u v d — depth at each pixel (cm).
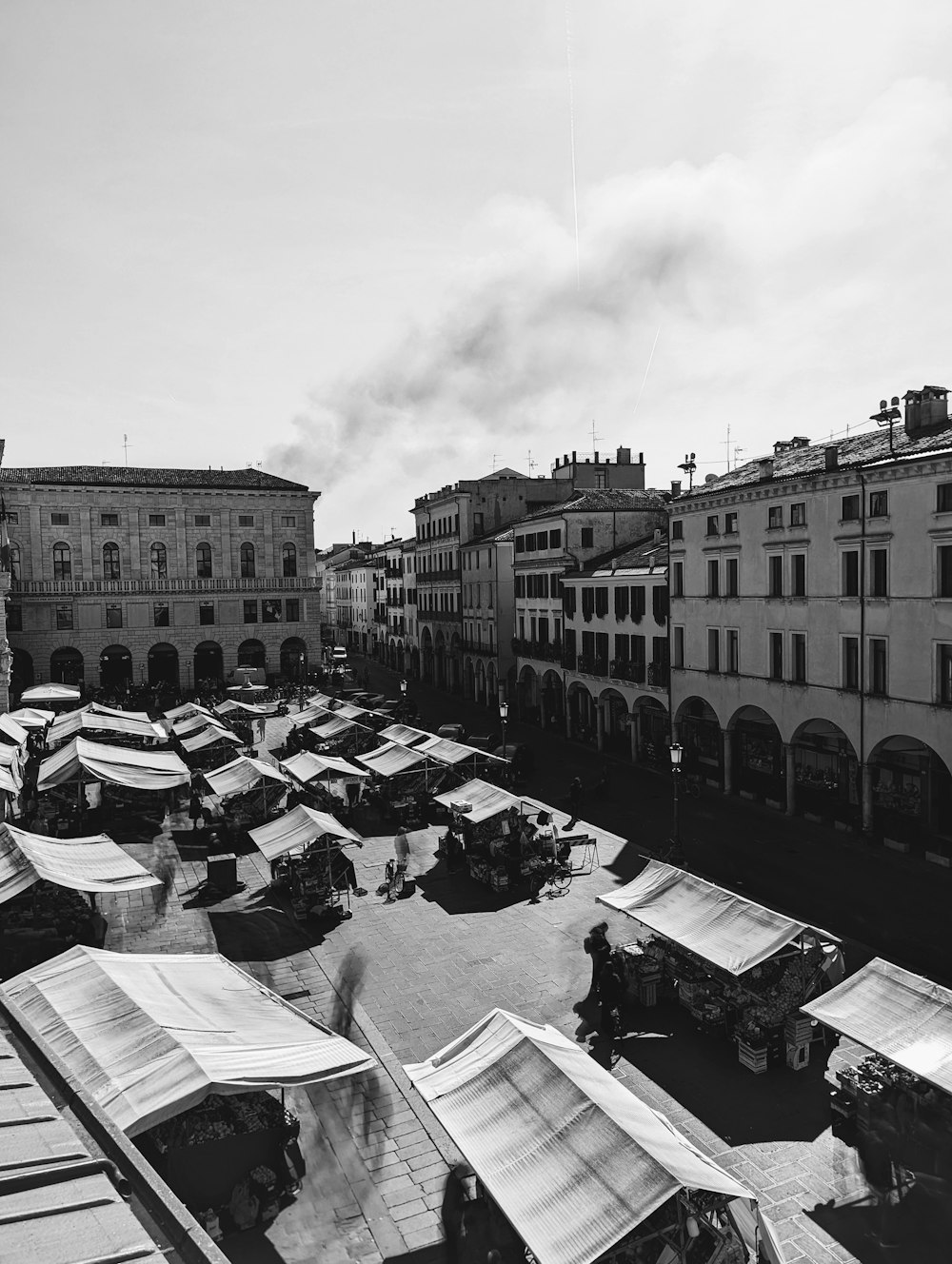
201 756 4734
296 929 2481
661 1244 1087
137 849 3294
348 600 14112
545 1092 1215
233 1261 1215
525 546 6141
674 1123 1534
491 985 2102
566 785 4278
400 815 3675
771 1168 1407
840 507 3300
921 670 2989
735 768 4203
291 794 3769
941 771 3231
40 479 7581
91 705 5194
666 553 4462
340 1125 1546
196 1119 1328
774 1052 1709
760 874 2900
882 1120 1384
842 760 3706
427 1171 1419
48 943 2230
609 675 4938
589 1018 1930
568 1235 997
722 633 3988
